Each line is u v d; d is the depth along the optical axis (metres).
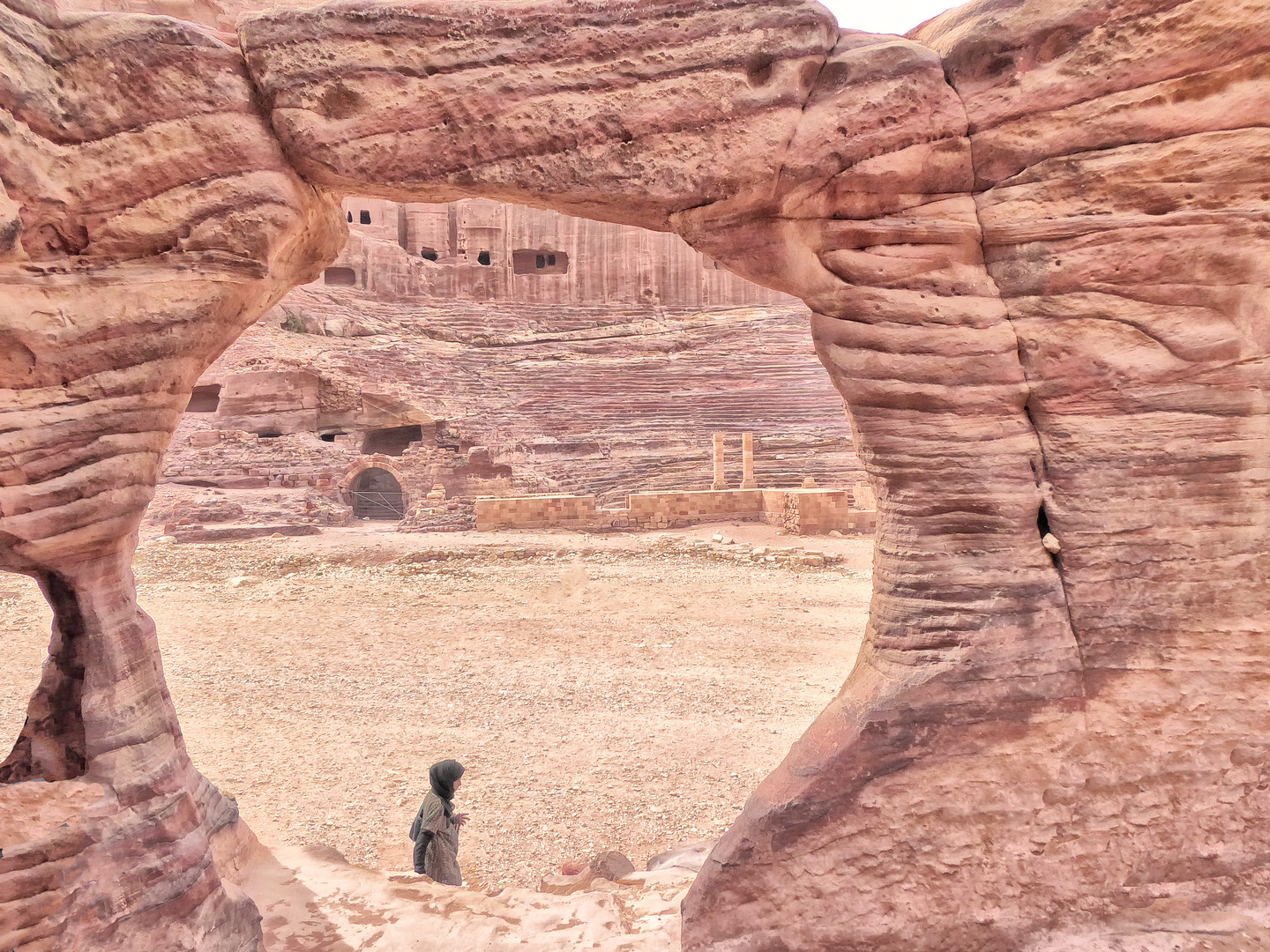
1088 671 3.16
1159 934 3.00
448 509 22.61
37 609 11.94
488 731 7.37
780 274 3.26
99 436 2.95
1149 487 3.11
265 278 3.19
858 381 3.26
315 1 3.90
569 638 10.62
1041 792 3.12
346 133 3.04
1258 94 2.95
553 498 20.89
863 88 3.08
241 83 3.05
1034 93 3.04
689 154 3.07
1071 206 3.08
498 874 5.03
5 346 2.74
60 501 2.89
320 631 10.99
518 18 3.04
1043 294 3.13
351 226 43.69
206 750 6.86
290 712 7.82
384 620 11.67
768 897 3.16
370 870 4.18
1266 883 3.10
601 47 3.05
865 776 3.16
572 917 3.69
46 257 2.88
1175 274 3.05
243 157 3.04
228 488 24.14
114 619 3.27
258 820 5.61
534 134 3.07
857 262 3.20
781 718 7.69
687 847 4.95
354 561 16.30
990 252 3.20
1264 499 3.11
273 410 27.66
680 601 12.91
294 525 20.14
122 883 2.94
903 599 3.27
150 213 2.96
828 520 20.38
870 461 3.36
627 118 3.06
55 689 3.21
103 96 2.90
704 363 39.38
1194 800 3.12
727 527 21.33
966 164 3.14
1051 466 3.17
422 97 3.05
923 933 3.10
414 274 44.28
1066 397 3.13
